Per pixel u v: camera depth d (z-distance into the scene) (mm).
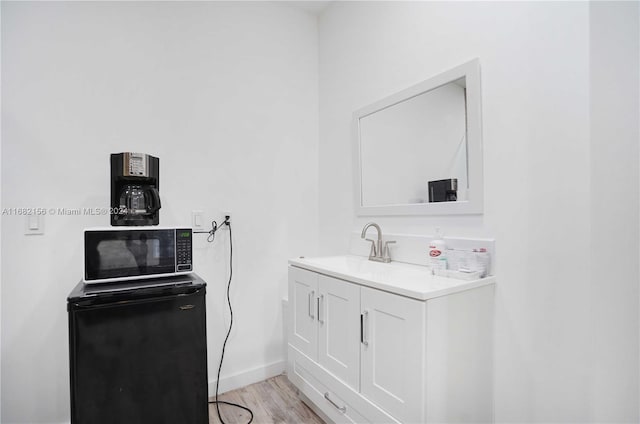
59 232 1645
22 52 1565
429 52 1692
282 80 2400
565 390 1197
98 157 1741
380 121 1984
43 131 1610
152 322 1375
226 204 2146
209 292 2080
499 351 1375
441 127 1612
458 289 1232
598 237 1139
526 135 1302
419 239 1707
